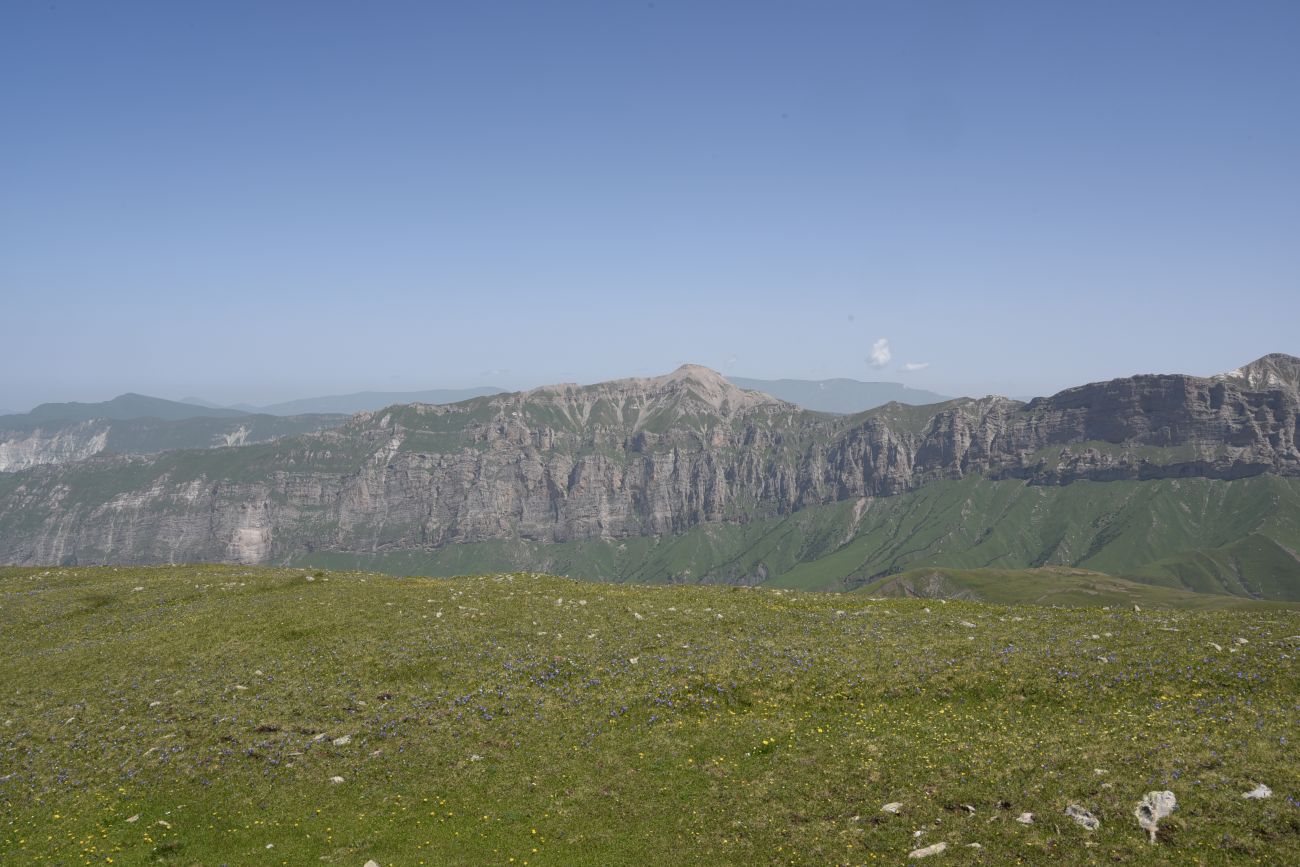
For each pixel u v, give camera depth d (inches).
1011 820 1000.9
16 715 1616.6
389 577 3166.8
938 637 1743.4
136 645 2018.9
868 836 1025.5
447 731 1449.3
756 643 1768.0
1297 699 1246.3
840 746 1277.1
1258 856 869.2
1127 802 988.6
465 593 2458.2
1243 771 1011.3
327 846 1127.0
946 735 1277.1
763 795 1160.8
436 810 1208.8
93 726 1533.0
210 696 1642.5
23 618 2431.1
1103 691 1379.2
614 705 1503.4
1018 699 1401.3
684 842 1079.6
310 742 1433.3
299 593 2581.2
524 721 1471.5
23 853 1128.2
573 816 1166.3
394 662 1781.5
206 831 1176.2
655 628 1939.0
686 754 1315.2
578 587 2659.9
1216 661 1422.2
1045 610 2091.5
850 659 1617.9
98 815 1227.2
